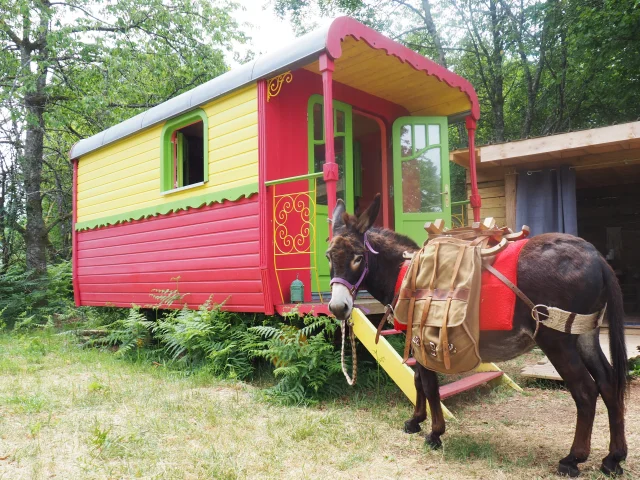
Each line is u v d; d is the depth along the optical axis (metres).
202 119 6.97
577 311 3.31
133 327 7.79
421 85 7.16
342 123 7.14
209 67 15.63
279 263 5.94
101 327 8.70
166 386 5.70
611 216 12.21
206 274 6.71
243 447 3.83
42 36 13.11
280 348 5.36
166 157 7.57
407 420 4.43
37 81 13.13
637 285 11.63
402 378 4.71
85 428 4.20
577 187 12.27
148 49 14.72
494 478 3.37
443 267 3.60
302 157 6.42
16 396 5.02
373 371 5.84
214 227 6.61
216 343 6.32
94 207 9.20
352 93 7.25
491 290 3.44
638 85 13.99
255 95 6.12
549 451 3.90
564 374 3.37
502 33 18.09
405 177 7.62
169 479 3.22
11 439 3.94
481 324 3.44
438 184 7.60
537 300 3.35
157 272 7.62
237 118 6.35
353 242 4.00
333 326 5.32
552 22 14.72
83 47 12.87
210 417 4.45
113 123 14.20
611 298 3.36
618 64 13.76
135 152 8.20
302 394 5.20
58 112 12.34
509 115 19.77
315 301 6.07
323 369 5.42
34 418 4.47
